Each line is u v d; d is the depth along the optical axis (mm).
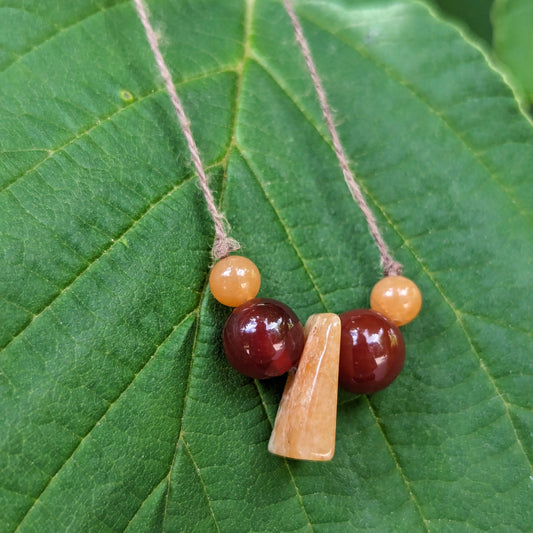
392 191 84
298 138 85
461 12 116
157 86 80
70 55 77
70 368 68
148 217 75
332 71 88
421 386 81
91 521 67
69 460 67
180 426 72
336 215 83
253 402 75
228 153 81
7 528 63
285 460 76
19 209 70
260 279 78
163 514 70
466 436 80
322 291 81
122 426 70
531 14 103
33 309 68
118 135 76
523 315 82
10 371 66
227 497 73
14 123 73
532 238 84
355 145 85
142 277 73
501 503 78
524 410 80
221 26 87
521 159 85
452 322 82
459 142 86
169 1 85
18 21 76
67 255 70
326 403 70
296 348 71
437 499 78
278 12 89
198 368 74
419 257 83
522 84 104
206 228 78
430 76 87
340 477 77
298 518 75
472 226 84
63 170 73
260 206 81
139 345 72
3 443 64
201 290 76
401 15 89
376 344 72
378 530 76
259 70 86
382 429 79
